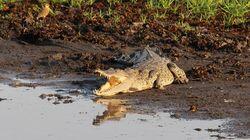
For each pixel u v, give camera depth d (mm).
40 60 29578
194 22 33562
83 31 32531
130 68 26438
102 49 30859
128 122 22922
